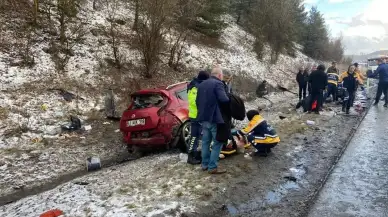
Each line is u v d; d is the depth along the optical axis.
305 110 12.04
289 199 4.86
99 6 18.39
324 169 6.02
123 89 12.87
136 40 15.88
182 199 4.82
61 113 10.11
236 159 6.57
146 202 4.75
